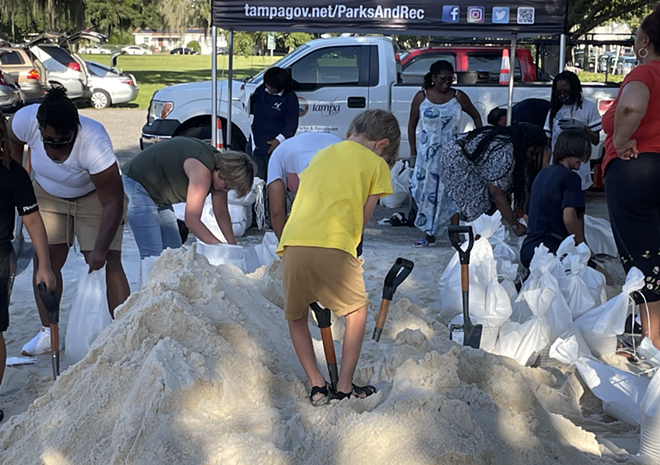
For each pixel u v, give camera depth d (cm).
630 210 451
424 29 787
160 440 279
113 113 2200
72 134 422
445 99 798
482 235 557
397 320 473
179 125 1088
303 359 331
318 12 789
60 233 471
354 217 320
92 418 306
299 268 314
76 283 638
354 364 327
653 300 461
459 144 697
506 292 481
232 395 317
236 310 385
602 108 1078
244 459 276
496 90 1063
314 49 1066
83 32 2417
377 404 311
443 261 725
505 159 675
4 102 1878
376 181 327
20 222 449
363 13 782
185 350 319
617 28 3600
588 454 314
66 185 452
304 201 324
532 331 444
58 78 2255
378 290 618
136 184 512
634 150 441
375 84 1057
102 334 369
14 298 600
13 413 387
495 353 450
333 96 1056
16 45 2222
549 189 555
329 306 326
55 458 295
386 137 342
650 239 453
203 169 504
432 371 317
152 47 8488
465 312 424
